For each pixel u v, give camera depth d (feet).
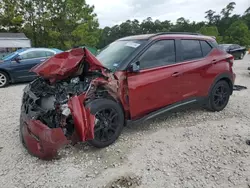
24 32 107.24
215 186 9.36
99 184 9.57
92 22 105.50
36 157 11.50
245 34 208.54
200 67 15.46
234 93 23.59
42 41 108.47
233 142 12.84
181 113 17.10
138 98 12.82
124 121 12.91
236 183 9.53
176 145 12.56
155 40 13.87
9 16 105.09
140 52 13.17
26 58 31.63
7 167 10.82
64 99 11.21
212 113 17.16
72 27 103.30
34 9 105.60
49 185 9.59
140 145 12.56
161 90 13.65
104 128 12.04
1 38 91.09
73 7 101.35
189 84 15.01
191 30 237.66
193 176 9.96
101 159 11.31
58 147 10.43
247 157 11.37
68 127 11.05
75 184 9.61
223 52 17.46
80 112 10.71
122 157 11.44
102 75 11.85
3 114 18.43
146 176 10.00
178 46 14.79
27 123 11.16
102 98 12.09
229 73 17.43
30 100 11.83
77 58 11.95
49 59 12.54
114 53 14.06
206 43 16.57
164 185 9.44
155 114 13.75
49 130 10.30
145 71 13.05
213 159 11.22
